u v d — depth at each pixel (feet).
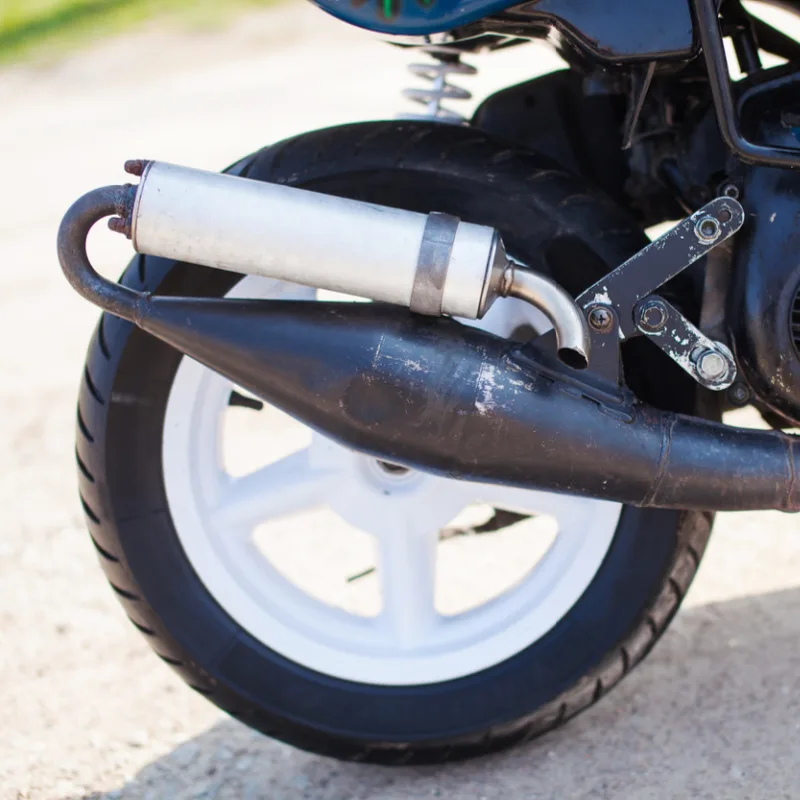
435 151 5.74
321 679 6.31
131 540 6.15
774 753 6.26
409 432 5.03
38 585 8.73
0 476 10.63
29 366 13.20
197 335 5.11
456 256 4.78
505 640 6.29
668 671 7.11
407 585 6.39
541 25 5.18
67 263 5.02
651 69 5.14
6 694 7.41
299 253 4.84
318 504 6.47
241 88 26.61
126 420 6.02
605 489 5.14
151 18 34.88
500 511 6.96
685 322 5.18
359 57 28.35
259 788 6.42
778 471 5.07
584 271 5.79
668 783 6.11
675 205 6.72
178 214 4.84
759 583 8.04
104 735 6.97
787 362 5.19
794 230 5.10
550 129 6.57
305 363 5.04
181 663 6.30
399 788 6.31
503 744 6.32
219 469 6.36
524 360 5.08
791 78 5.34
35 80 30.27
